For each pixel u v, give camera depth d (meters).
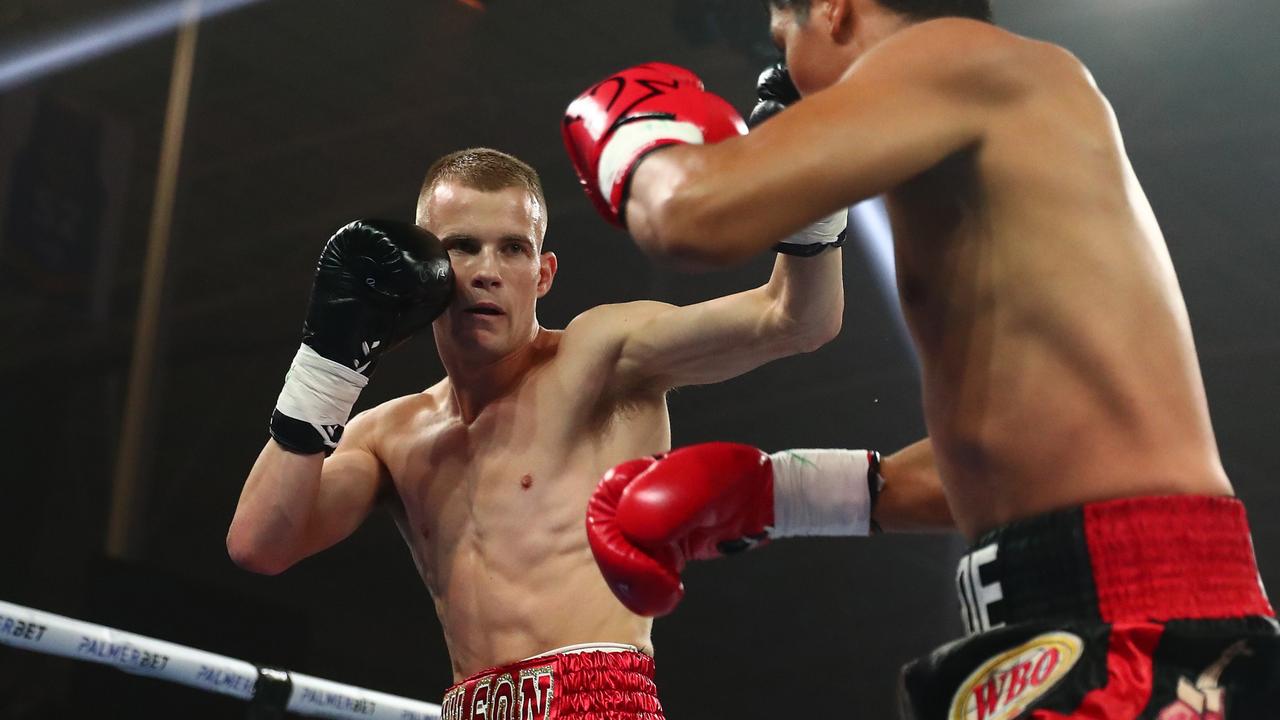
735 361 2.27
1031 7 7.68
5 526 9.59
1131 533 1.27
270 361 10.56
